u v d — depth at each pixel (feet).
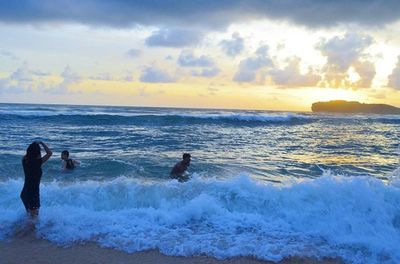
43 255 20.22
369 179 27.89
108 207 27.53
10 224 23.90
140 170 41.86
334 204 25.49
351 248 21.80
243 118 124.57
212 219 25.29
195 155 53.98
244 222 24.91
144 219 25.11
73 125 96.58
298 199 26.68
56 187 29.81
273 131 100.17
